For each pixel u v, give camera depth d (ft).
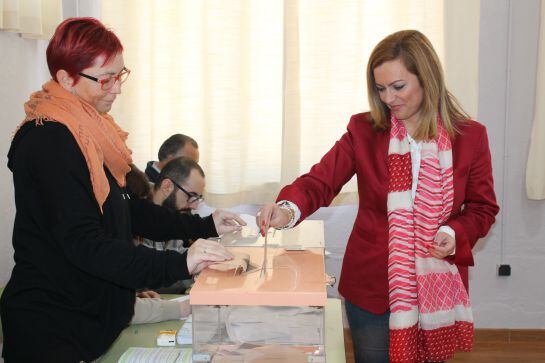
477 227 4.96
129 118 10.22
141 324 5.39
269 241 4.47
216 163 10.02
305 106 10.02
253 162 10.36
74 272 4.36
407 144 4.98
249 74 10.12
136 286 4.06
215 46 9.78
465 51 9.78
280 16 9.98
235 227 5.25
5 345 4.46
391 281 4.92
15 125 8.44
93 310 4.46
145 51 10.19
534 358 10.34
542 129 10.05
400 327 4.89
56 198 4.06
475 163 5.03
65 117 4.28
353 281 5.16
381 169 4.99
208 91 9.93
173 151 8.86
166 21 10.03
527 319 11.01
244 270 3.67
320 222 5.20
